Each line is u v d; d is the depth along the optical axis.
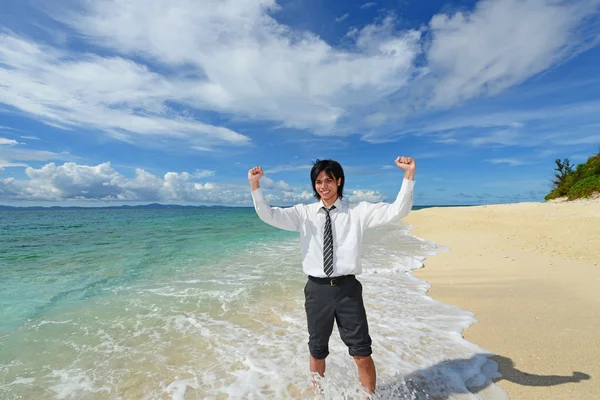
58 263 7.82
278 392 2.47
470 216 18.22
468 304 4.47
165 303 4.70
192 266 7.47
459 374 2.63
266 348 3.23
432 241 11.55
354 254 2.16
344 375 2.65
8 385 2.63
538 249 7.81
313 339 2.29
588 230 9.10
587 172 23.62
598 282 4.93
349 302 2.16
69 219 31.62
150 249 10.25
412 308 4.36
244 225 21.86
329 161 2.30
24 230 17.50
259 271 6.89
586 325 3.43
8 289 5.48
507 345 3.12
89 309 4.46
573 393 2.29
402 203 2.14
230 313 4.29
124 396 2.46
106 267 7.35
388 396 2.35
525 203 23.72
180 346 3.31
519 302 4.36
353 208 2.30
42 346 3.34
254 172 2.31
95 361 3.02
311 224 2.30
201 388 2.55
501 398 2.29
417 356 2.97
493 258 7.39
